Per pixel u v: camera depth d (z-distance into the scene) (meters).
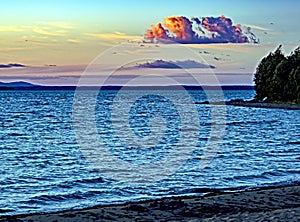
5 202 18.39
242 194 18.03
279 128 58.75
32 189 21.19
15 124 64.38
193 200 17.08
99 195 19.64
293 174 24.61
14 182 23.00
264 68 126.50
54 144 41.53
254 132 53.25
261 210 15.74
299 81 111.94
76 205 17.88
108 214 15.12
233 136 48.44
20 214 15.97
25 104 130.88
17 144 41.44
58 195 19.61
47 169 27.34
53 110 101.12
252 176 23.97
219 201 16.92
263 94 128.25
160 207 16.00
